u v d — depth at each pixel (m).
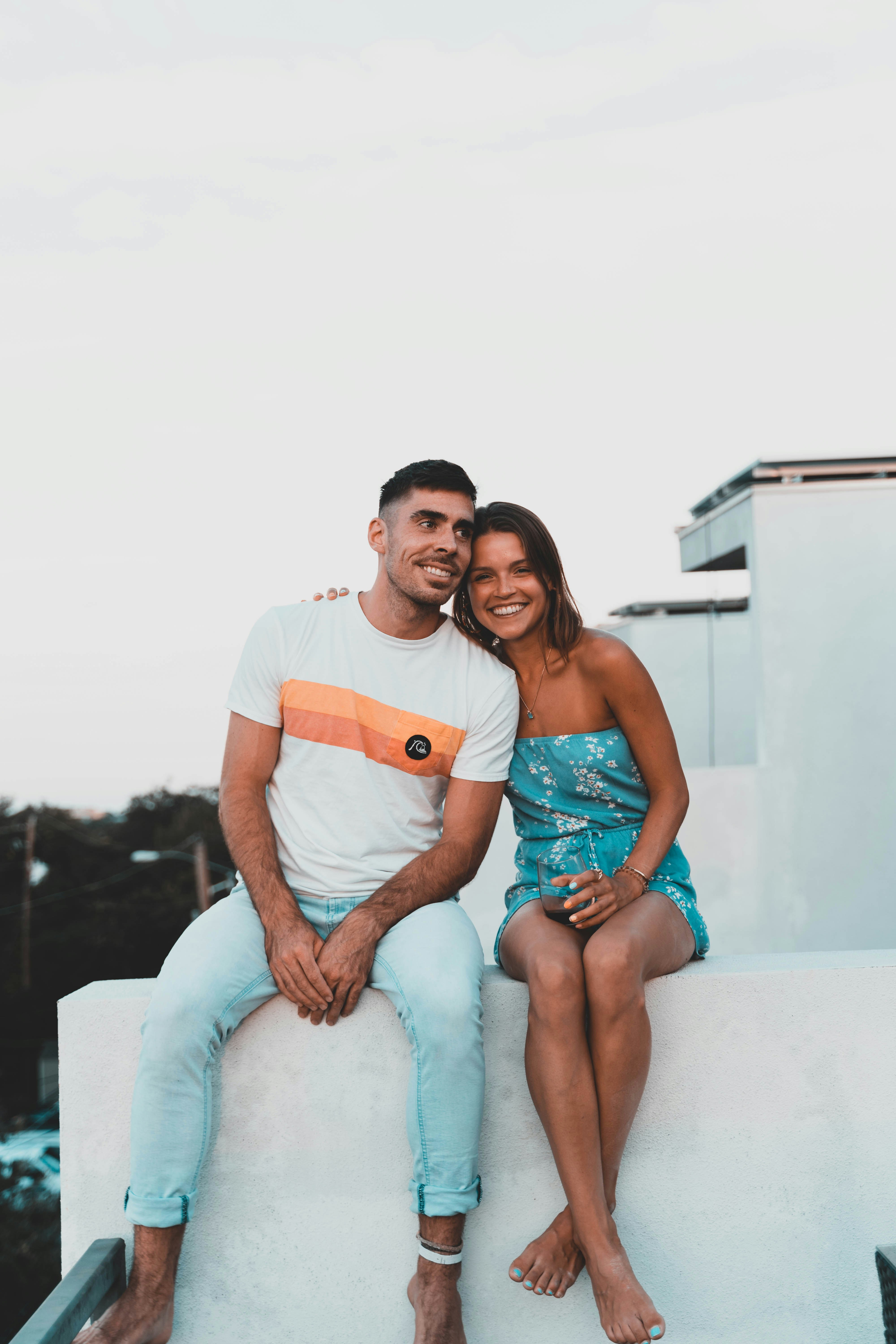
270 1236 1.77
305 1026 1.78
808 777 6.03
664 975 1.84
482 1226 1.80
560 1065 1.60
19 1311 16.48
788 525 6.25
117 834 29.83
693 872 5.96
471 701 1.90
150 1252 1.61
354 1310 1.77
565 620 1.96
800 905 5.93
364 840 1.85
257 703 1.88
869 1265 1.84
